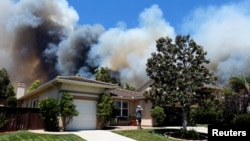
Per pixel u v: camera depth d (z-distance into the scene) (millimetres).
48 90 21719
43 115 17734
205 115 29125
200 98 18328
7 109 16938
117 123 25250
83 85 19953
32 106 27875
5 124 16484
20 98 34688
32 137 13328
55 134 15203
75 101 19250
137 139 15094
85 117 19734
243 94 28672
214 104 18734
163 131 20047
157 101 18281
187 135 17406
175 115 27172
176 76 18328
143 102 27172
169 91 18094
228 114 27078
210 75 18453
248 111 27625
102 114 20172
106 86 21094
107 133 16953
